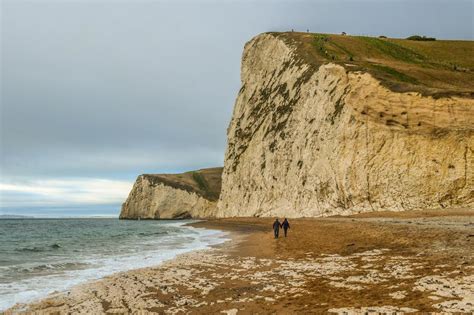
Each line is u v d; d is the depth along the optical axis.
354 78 51.59
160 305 11.40
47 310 11.27
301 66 66.25
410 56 69.31
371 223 29.50
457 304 8.98
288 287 12.88
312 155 54.09
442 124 42.56
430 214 35.22
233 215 74.12
